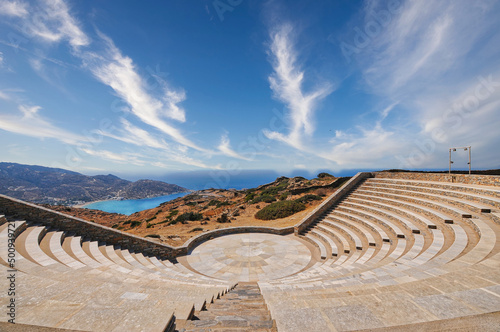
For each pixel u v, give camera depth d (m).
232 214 26.66
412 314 2.92
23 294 3.37
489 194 11.38
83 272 5.96
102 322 2.68
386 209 14.52
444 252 7.21
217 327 3.43
